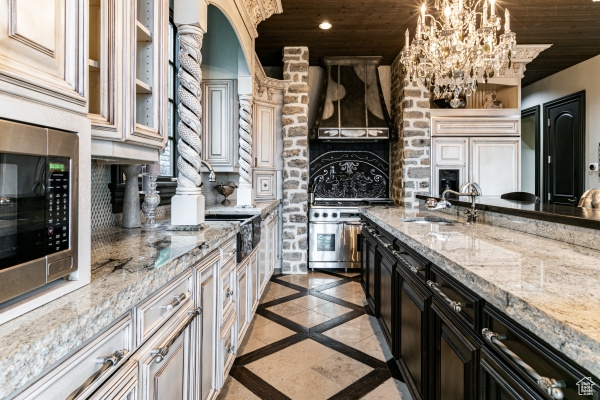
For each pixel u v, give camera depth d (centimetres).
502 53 282
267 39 434
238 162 360
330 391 196
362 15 374
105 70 111
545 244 146
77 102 81
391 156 523
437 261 129
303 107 453
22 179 65
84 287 82
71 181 78
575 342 61
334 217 465
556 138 549
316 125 476
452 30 272
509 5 350
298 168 454
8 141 61
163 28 148
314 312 315
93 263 105
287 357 234
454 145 471
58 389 61
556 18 379
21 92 65
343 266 466
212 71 349
